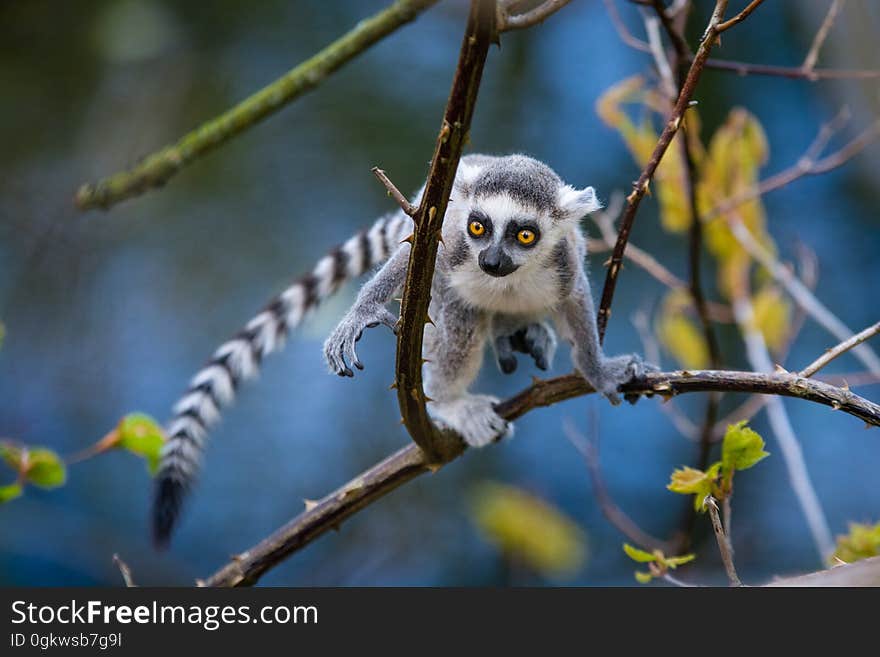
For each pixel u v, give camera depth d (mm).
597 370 5359
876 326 4273
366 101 11039
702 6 11180
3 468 9586
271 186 10859
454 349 6270
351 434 10375
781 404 6785
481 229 6027
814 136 11492
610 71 11539
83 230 10531
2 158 10562
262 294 10484
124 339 10453
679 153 6727
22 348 10188
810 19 10852
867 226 11438
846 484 10688
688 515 6973
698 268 6230
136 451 5652
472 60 3354
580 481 10781
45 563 9500
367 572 9852
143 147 10719
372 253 7227
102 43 10523
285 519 10031
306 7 11484
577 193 6125
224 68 11180
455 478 10320
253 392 10414
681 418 7324
